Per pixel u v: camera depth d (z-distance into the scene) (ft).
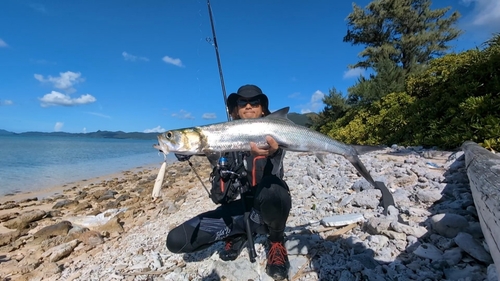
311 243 4.39
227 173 4.28
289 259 4.10
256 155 3.78
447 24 26.71
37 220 10.18
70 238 7.34
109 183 18.49
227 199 4.38
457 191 5.33
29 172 23.15
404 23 26.99
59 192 16.03
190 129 4.08
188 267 4.55
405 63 27.20
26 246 7.64
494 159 3.77
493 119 8.35
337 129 22.53
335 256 4.00
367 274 3.35
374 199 5.69
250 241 4.05
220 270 4.12
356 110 22.26
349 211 5.62
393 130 15.01
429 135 11.44
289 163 13.71
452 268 3.23
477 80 10.80
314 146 4.12
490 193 2.80
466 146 6.28
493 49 11.08
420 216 4.75
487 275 2.91
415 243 3.88
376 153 11.85
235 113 4.88
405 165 8.48
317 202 6.69
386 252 3.80
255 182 4.10
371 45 28.50
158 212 9.26
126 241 6.64
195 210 8.21
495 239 2.43
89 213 10.87
